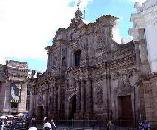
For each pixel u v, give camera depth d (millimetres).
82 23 48438
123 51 38062
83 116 42156
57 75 53281
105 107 39156
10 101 69062
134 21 28234
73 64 49969
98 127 36469
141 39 27922
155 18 25641
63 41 54219
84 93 44094
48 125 26547
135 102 34625
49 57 59625
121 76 37812
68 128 36094
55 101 52000
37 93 61312
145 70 26531
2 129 32969
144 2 27594
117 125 36438
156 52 24828
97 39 44250
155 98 24156
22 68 73062
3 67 72000
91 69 43562
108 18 42531
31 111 61781
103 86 40469
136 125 33500
